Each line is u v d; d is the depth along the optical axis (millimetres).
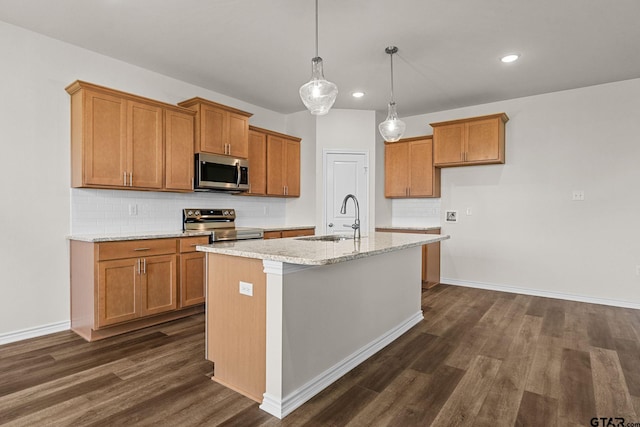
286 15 2750
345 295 2469
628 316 3654
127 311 3068
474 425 1832
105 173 3170
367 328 2727
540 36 3037
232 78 4039
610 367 2480
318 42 3178
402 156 5379
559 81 4062
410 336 3123
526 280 4613
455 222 5152
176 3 2600
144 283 3182
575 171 4297
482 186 4926
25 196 2982
